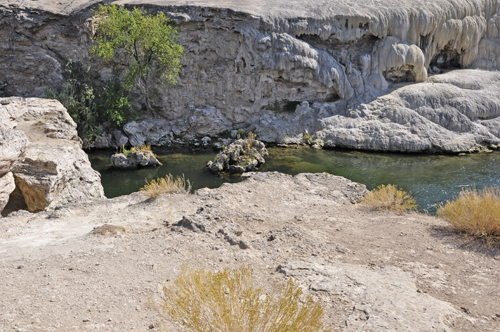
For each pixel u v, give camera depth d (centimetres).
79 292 478
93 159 2538
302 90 3025
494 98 2905
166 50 2627
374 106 2917
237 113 3000
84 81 2820
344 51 3048
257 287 483
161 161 2517
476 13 3250
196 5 2820
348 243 662
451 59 3416
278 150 2738
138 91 2916
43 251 640
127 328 399
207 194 991
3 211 1412
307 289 476
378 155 2627
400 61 2997
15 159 1240
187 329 387
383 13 2981
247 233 704
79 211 975
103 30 2656
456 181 2089
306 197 994
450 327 405
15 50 2789
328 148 2794
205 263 559
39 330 395
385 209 901
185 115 2991
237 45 2880
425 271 541
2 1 2795
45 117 1698
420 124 2761
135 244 638
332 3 3067
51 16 2748
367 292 465
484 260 577
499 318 427
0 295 473
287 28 2878
